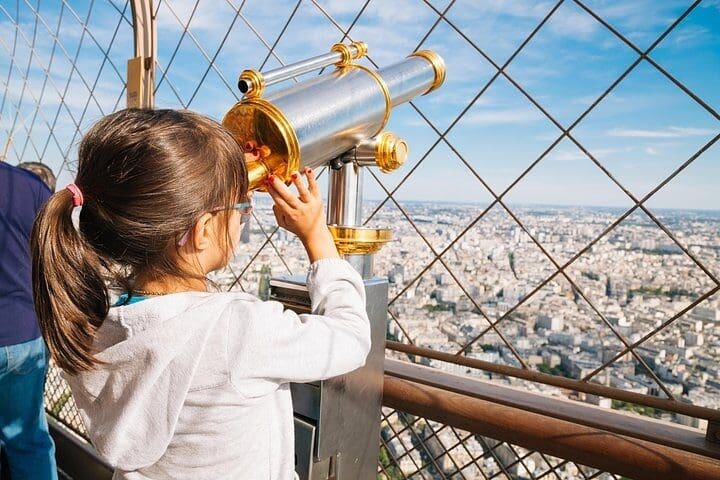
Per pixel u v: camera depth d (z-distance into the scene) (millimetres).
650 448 1030
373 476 1145
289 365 732
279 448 806
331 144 957
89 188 722
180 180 707
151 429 705
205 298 754
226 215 785
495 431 1200
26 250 1507
